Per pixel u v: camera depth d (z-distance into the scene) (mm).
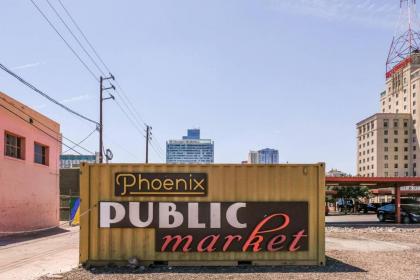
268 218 12508
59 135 30047
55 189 29188
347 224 33312
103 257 12234
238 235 12445
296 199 12594
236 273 11328
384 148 170875
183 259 12352
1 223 20875
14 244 17953
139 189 12469
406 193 59812
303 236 12477
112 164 12508
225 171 12609
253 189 12586
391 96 186500
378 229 27016
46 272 11445
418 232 24969
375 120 173125
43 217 26797
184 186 12531
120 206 12406
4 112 21172
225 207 12508
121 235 12344
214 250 12383
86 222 12305
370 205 58250
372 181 35375
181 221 12438
